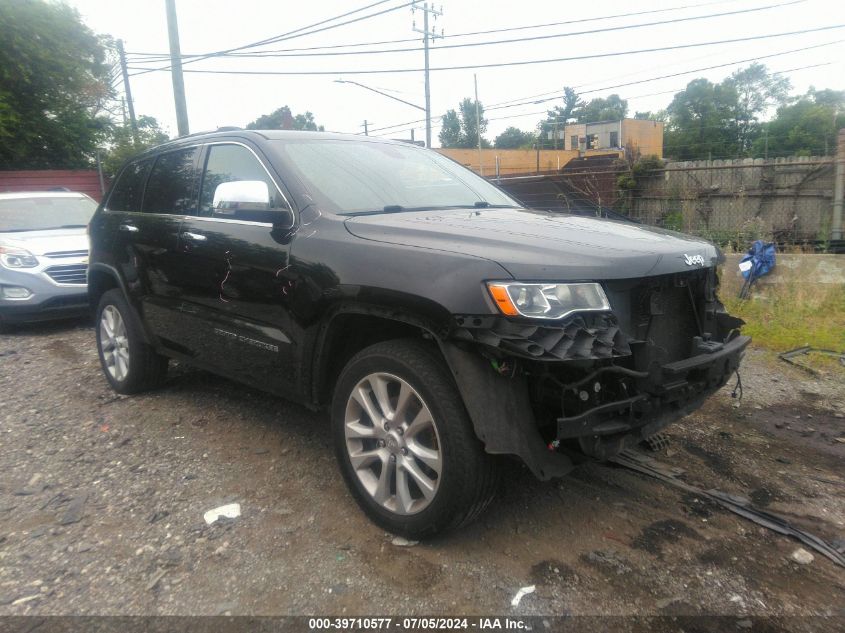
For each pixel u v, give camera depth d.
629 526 3.18
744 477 3.72
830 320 6.86
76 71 18.91
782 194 12.83
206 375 5.48
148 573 2.80
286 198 3.50
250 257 3.54
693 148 52.53
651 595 2.67
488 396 2.64
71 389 5.29
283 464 3.81
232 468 3.78
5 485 3.61
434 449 2.87
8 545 3.02
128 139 20.08
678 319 3.14
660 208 13.49
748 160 13.09
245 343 3.69
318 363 3.30
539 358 2.42
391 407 3.03
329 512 3.28
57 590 2.69
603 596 2.65
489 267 2.60
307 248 3.24
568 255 2.70
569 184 13.70
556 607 2.58
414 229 3.04
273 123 32.66
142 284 4.55
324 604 2.60
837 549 3.03
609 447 2.73
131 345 4.83
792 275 7.57
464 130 74.50
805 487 3.62
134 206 4.86
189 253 4.01
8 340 7.38
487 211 3.80
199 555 2.92
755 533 3.14
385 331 3.23
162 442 4.15
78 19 19.53
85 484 3.61
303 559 2.88
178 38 15.59
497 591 2.68
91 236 5.28
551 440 2.75
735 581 2.77
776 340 6.37
